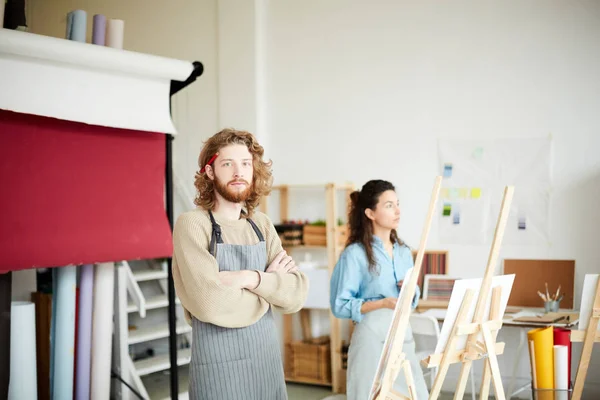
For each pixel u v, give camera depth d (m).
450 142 5.78
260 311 2.52
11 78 3.33
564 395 3.36
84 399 4.04
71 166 3.71
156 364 5.24
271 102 6.52
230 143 2.55
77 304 4.34
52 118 3.64
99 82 3.66
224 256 2.52
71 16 3.83
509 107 5.58
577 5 5.35
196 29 6.75
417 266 2.72
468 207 5.71
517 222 5.55
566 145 5.40
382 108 6.04
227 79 6.55
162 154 4.16
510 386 5.04
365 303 3.43
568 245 5.40
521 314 5.08
